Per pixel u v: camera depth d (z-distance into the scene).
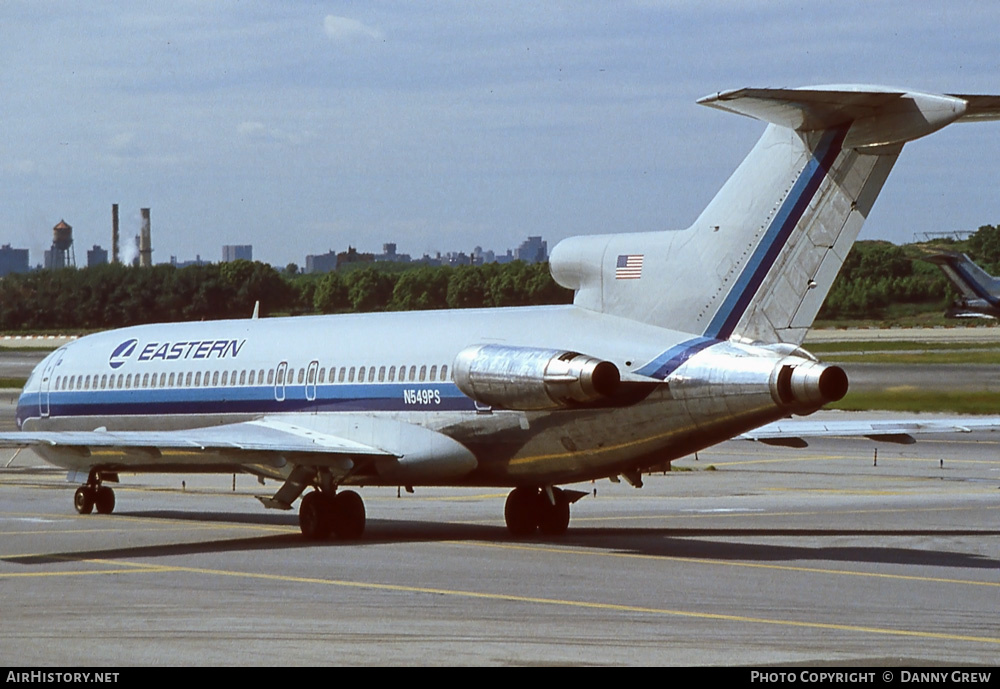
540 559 64.38
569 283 72.69
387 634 44.97
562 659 40.94
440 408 73.31
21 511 91.69
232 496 103.62
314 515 73.75
